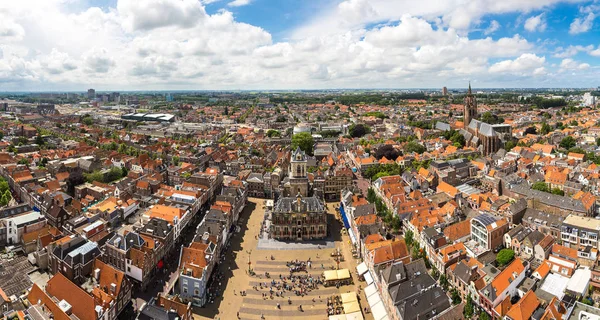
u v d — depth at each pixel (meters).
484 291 129.75
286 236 196.00
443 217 194.88
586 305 126.06
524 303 121.00
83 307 116.50
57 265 145.38
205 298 141.38
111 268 134.00
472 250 165.00
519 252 164.75
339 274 154.00
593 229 163.62
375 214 193.25
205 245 158.12
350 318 127.12
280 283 153.50
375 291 143.00
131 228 196.12
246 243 190.50
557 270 148.50
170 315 113.50
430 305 122.56
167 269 162.62
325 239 195.50
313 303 140.50
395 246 154.25
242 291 147.62
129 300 136.00
